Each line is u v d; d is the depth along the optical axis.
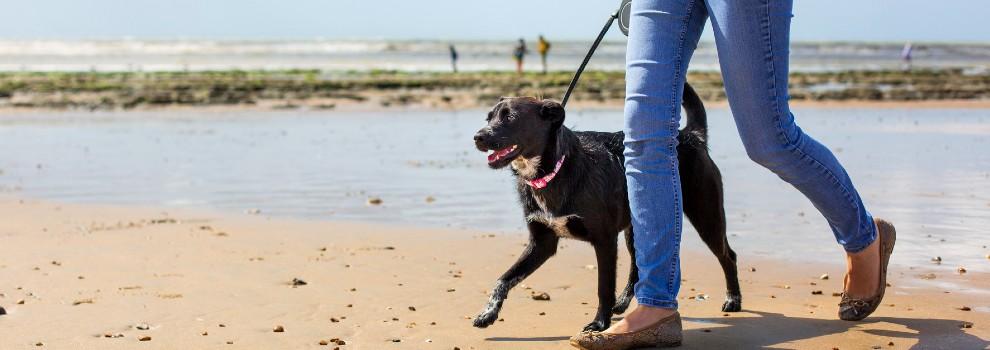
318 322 5.08
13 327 4.98
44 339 4.75
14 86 30.80
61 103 25.98
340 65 52.59
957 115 20.80
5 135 18.06
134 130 19.03
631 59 4.23
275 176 11.94
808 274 6.23
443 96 27.47
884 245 4.79
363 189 10.70
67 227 8.36
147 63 58.19
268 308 5.40
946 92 26.83
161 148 15.60
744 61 4.00
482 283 6.06
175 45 102.19
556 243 4.92
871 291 4.80
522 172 4.69
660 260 4.33
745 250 7.04
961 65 50.00
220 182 11.45
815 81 32.62
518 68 37.50
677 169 4.32
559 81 31.48
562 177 4.60
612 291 4.73
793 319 5.00
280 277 6.26
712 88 28.50
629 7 4.73
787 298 5.55
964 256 6.61
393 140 16.56
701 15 4.18
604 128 17.53
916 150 13.73
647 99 4.17
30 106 25.31
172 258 6.93
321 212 9.16
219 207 9.55
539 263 4.86
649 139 4.21
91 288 5.93
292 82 32.50
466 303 5.51
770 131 4.12
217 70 44.38
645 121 4.20
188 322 5.09
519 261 4.84
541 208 4.71
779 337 4.64
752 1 3.93
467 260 6.82
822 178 4.32
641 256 4.36
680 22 4.14
